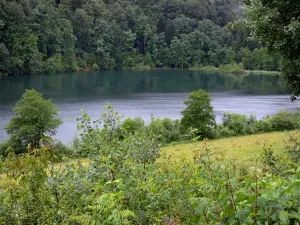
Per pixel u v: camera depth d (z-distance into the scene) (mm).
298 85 11070
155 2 147875
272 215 1942
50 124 24734
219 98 54938
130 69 119062
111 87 68250
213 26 135875
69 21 109500
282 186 2176
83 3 127500
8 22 89125
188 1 145000
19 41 88938
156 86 71562
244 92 62625
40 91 59031
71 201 2760
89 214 2520
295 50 9281
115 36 119875
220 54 127000
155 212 2553
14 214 2428
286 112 29797
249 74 104625
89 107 44031
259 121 29547
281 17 9078
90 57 111500
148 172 3326
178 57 125625
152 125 24297
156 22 136500
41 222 2445
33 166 2811
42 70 93000
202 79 88375
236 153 13359
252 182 2205
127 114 40250
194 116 26391
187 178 3051
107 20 123312
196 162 3439
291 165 3820
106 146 3824
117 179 2852
